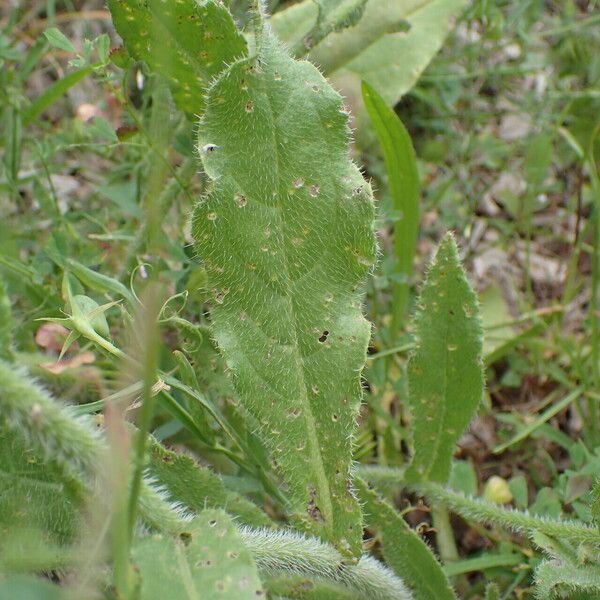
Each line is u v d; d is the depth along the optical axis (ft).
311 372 0.64
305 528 0.64
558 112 1.23
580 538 0.69
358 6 0.85
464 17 1.11
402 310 0.91
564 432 0.97
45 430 0.51
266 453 0.71
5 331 0.53
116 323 0.83
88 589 0.52
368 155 1.13
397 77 0.95
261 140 0.63
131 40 0.72
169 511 0.55
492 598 0.71
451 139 1.18
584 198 1.19
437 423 0.73
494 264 1.14
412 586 0.70
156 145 0.81
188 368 0.69
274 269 0.64
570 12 1.23
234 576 0.52
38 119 1.12
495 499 0.87
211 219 0.63
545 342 0.97
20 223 0.95
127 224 0.92
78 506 0.55
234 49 0.70
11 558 0.56
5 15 1.21
